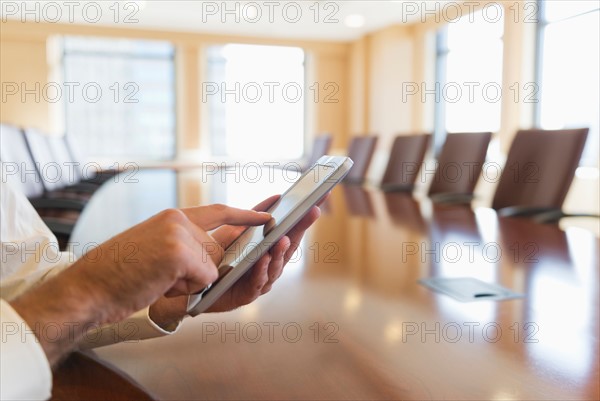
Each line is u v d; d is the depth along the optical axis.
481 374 0.68
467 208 2.80
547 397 0.62
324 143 6.68
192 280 0.53
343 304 1.00
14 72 8.52
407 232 1.95
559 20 6.51
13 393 0.42
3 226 0.74
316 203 0.56
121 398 0.61
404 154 4.55
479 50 7.69
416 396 0.62
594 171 5.96
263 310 0.96
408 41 9.05
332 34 9.59
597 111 5.98
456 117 8.40
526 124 6.96
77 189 4.48
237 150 9.78
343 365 0.71
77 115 9.23
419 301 1.02
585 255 1.47
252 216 0.62
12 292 0.71
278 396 0.62
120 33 8.88
